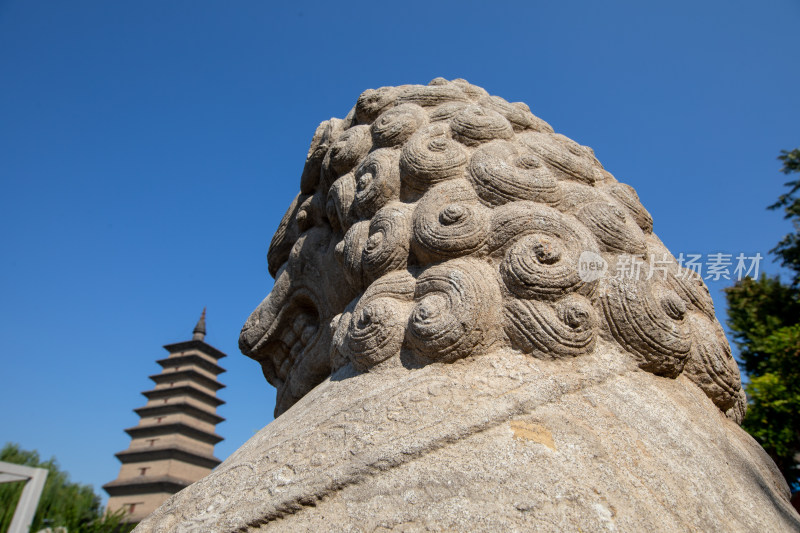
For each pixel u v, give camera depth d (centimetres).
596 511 173
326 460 199
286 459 207
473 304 239
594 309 250
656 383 244
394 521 173
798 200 927
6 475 686
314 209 385
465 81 390
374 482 187
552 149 314
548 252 248
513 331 239
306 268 373
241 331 408
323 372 353
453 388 220
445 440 196
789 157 953
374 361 247
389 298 263
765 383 728
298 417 244
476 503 174
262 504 188
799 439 711
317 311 376
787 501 249
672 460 203
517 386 218
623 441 204
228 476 211
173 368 2206
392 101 371
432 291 252
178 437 1994
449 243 262
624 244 273
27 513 680
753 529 192
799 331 752
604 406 218
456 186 286
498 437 198
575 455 192
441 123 332
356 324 259
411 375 233
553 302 244
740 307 877
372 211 314
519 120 346
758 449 271
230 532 183
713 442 226
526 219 261
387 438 200
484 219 268
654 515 179
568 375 227
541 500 174
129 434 2045
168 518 201
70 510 819
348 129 375
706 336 271
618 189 326
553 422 205
